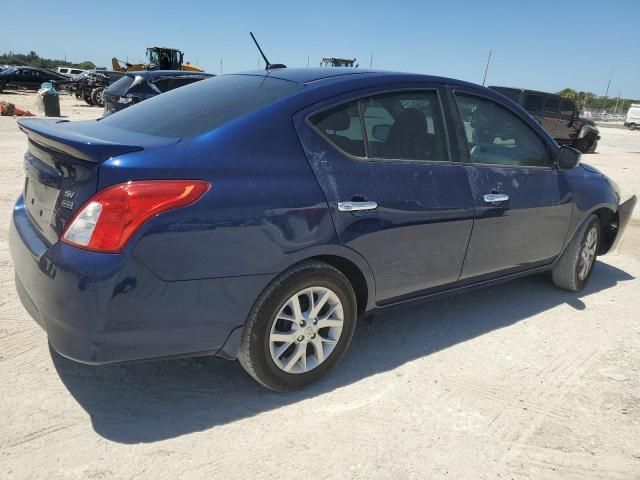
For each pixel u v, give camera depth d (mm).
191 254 2301
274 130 2635
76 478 2186
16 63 91188
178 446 2410
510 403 2895
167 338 2367
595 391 3059
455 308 4137
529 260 4008
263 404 2750
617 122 65125
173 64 28484
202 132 2555
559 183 4059
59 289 2209
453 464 2410
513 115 3824
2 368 2898
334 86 2918
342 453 2430
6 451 2301
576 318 4070
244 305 2510
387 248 2975
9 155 10117
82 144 2189
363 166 2877
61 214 2320
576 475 2395
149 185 2211
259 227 2453
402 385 3002
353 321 2973
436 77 3402
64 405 2633
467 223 3361
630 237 6695
